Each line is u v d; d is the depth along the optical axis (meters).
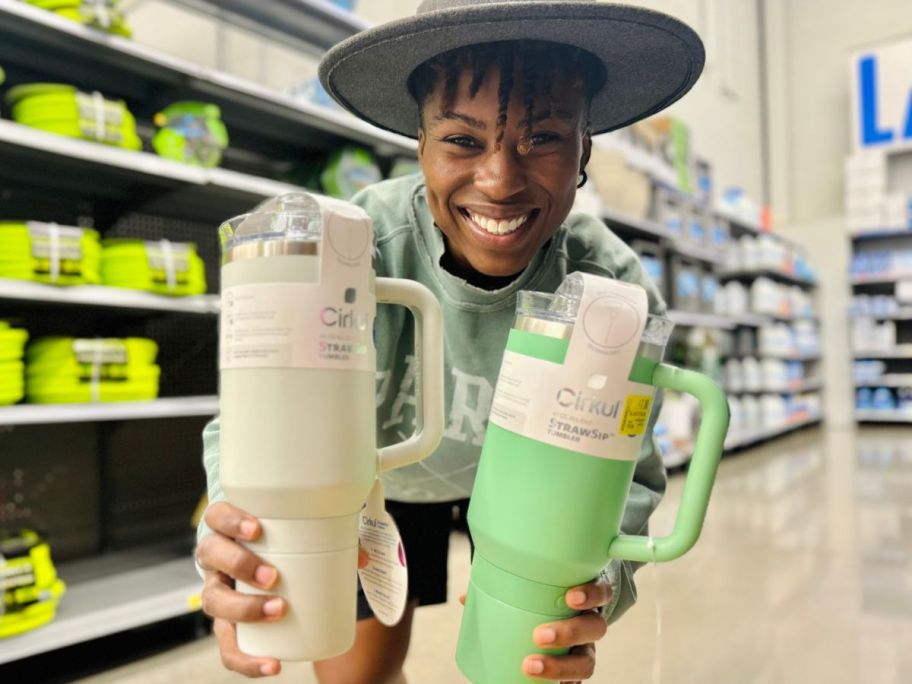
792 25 8.91
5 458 2.36
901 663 1.94
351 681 1.34
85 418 1.97
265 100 2.43
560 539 0.62
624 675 1.88
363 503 0.64
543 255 0.97
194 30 3.78
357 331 0.60
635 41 0.77
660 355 0.64
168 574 2.32
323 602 0.61
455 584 2.56
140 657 2.03
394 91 0.90
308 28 2.83
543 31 0.73
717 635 2.14
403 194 1.06
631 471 0.64
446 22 0.70
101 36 2.00
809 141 8.81
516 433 0.64
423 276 1.00
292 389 0.58
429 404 0.70
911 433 7.27
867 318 7.95
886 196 7.88
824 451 6.00
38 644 1.81
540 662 0.66
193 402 2.25
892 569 2.71
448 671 1.91
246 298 0.59
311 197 0.59
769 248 6.81
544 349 0.62
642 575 2.68
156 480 2.76
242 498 0.60
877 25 8.37
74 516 2.53
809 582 2.59
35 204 2.43
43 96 1.93
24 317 2.38
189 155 2.27
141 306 2.13
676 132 5.42
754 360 6.85
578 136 0.80
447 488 1.22
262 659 0.62
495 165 0.76
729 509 3.74
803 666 1.93
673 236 4.73
